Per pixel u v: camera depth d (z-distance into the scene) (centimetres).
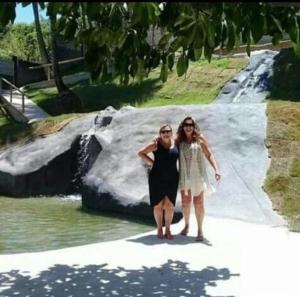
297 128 1368
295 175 1230
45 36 3962
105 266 743
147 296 615
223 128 1384
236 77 2372
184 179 898
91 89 2755
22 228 1105
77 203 1471
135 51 454
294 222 1048
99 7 364
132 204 1213
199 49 437
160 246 857
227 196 1183
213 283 664
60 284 660
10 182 1611
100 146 1538
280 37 432
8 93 2980
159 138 892
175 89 2469
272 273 710
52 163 1636
